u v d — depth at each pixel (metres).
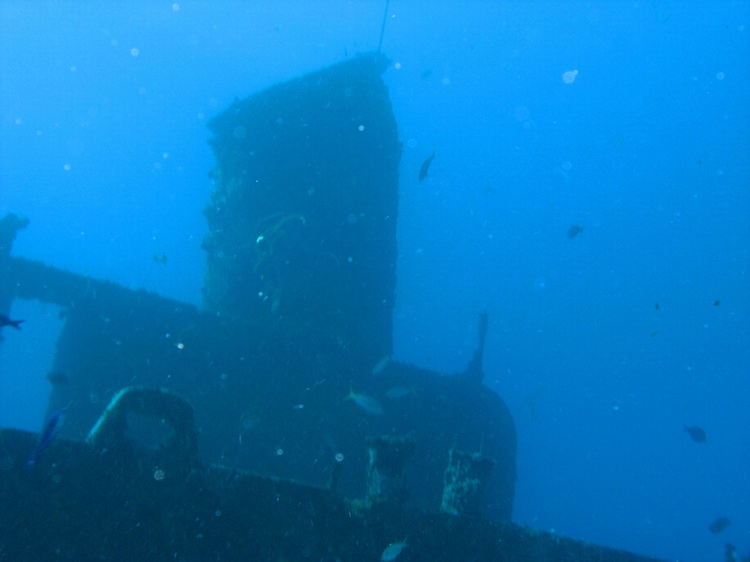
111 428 4.52
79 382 9.33
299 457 9.80
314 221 11.23
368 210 11.72
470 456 5.98
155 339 9.72
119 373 9.48
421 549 5.28
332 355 10.45
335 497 5.21
